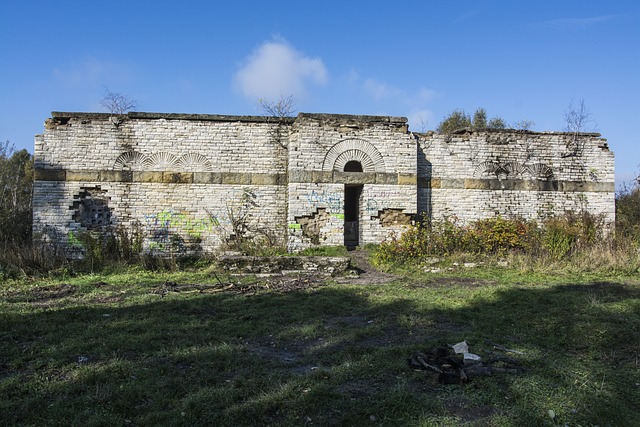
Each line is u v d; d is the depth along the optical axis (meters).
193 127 17.11
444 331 7.86
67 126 16.42
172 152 16.95
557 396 5.46
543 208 18.95
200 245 16.95
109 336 7.43
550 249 15.46
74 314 8.89
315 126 16.95
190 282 12.88
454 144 18.64
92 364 6.27
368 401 5.21
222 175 17.17
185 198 16.94
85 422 4.73
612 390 5.71
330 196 16.92
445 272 13.74
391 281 12.72
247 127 17.41
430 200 18.31
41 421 4.76
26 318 8.64
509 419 4.91
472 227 17.17
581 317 8.34
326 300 10.12
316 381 5.71
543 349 7.18
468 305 9.43
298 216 16.69
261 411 4.95
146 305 9.70
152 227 16.72
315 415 4.96
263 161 17.42
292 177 16.73
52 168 16.27
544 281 12.40
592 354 6.98
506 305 9.46
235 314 9.01
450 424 4.78
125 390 5.39
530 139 19.09
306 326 8.05
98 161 16.53
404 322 8.30
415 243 15.41
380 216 17.28
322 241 16.81
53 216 16.17
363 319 8.77
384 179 17.30
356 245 18.28
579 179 19.30
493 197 18.69
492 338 7.51
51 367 6.18
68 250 16.11
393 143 17.44
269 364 6.36
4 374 6.03
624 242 16.27
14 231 17.89
